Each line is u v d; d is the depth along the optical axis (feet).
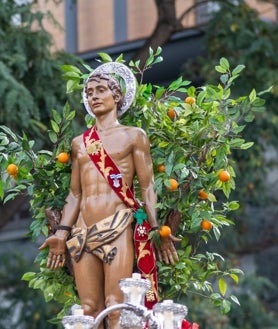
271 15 60.85
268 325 53.57
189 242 26.21
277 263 62.54
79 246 23.49
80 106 43.14
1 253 61.21
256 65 50.47
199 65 52.26
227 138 24.48
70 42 59.21
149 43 48.80
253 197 52.29
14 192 25.36
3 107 41.34
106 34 61.00
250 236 59.16
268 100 50.24
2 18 44.47
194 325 23.09
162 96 26.18
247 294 53.62
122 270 23.21
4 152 25.16
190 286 26.37
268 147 53.83
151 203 23.70
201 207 24.50
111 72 24.68
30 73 44.16
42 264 24.86
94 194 23.67
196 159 24.89
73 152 24.21
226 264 40.81
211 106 24.67
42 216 24.85
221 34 51.19
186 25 57.11
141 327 20.62
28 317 53.52
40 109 43.91
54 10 57.26
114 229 23.34
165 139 24.68
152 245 23.67
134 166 23.90
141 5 61.52
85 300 23.45
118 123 24.27
